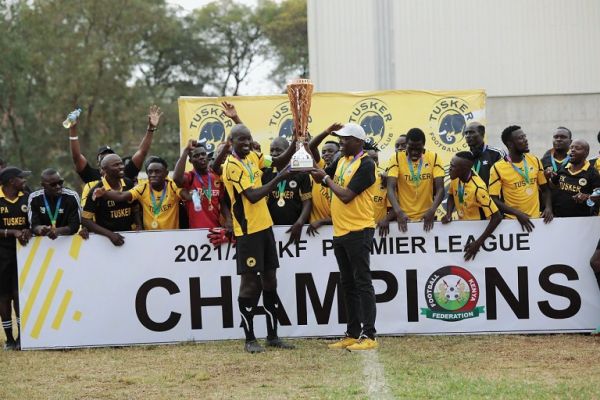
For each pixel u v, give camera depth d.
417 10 20.62
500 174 9.42
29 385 7.35
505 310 9.27
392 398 6.52
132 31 39.09
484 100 13.20
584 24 20.44
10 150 36.94
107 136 37.34
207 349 8.77
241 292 8.55
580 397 6.41
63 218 9.26
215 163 9.38
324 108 13.23
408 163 9.38
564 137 10.26
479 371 7.44
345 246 8.38
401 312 9.27
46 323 9.21
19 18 37.06
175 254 9.21
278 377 7.35
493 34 20.56
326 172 9.16
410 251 9.27
